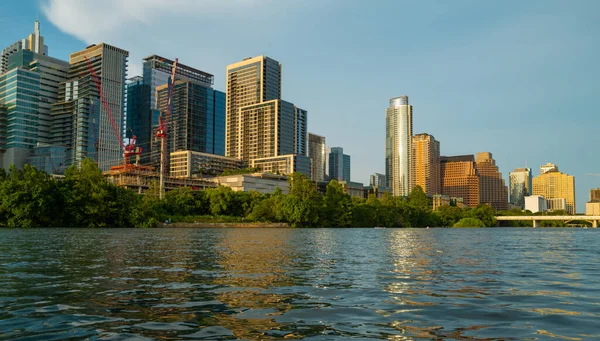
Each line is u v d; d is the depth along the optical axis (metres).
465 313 15.57
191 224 148.38
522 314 15.43
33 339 12.12
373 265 31.72
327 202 187.00
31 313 15.26
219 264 31.17
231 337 12.41
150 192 179.00
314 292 19.70
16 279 23.14
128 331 12.96
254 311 15.70
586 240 79.94
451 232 134.12
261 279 23.70
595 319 14.72
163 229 119.38
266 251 44.03
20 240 58.06
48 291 19.56
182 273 25.95
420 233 116.69
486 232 138.00
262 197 193.50
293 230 131.50
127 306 16.47
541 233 131.38
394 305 16.92
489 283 22.94
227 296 18.56
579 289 21.03
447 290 20.55
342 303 17.23
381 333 12.91
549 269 29.84
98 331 12.95
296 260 34.94
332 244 59.03
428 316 15.08
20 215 111.50
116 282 22.23
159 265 30.14
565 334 12.83
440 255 41.59
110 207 125.62
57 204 121.56
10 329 13.15
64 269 27.53
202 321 14.20
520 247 55.88
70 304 16.77
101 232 88.38
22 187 115.00
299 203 168.12
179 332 12.88
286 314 15.26
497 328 13.52
